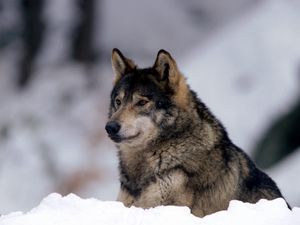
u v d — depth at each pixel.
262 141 45.69
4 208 56.28
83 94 69.94
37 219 16.25
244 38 50.72
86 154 59.97
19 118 66.38
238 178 20.97
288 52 48.41
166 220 16.28
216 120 21.69
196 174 20.53
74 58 77.12
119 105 21.81
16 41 78.94
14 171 59.62
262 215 16.34
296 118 45.31
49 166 59.50
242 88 48.25
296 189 40.22
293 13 50.91
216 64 50.22
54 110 67.38
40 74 74.62
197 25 84.19
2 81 75.69
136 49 81.25
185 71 50.88
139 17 83.75
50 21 77.00
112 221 16.33
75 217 16.44
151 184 20.83
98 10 80.69
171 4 85.75
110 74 74.00
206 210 20.53
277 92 46.84
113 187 55.84
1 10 77.75
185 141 20.75
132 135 21.03
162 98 21.11
